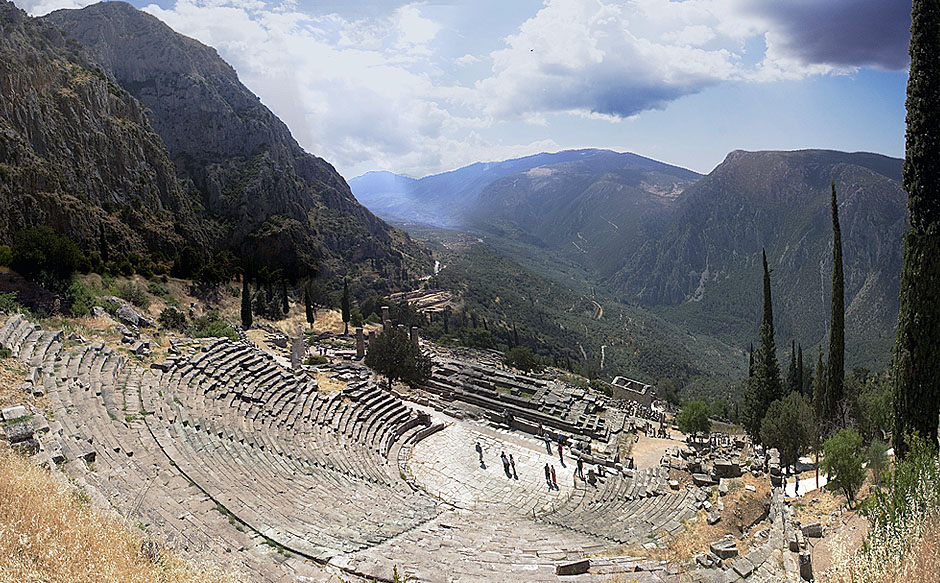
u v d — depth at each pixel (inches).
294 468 780.6
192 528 461.1
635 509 879.1
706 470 1101.7
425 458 1173.7
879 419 1231.5
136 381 847.1
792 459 1103.0
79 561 291.0
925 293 839.7
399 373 1622.8
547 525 812.6
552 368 3695.9
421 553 552.1
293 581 403.2
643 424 1658.5
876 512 478.0
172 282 2957.7
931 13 836.0
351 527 605.3
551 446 1294.3
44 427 548.1
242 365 1195.9
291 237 4227.4
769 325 1473.9
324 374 1473.9
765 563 566.6
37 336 858.8
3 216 2410.2
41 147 2910.9
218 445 737.0
